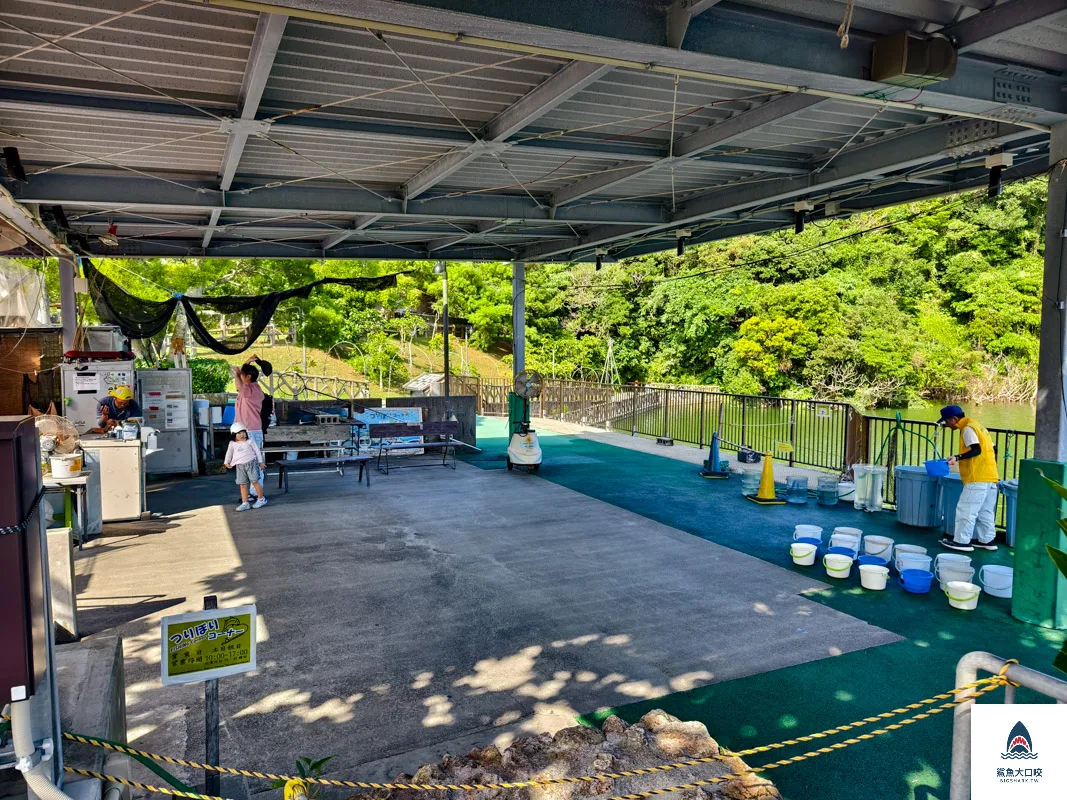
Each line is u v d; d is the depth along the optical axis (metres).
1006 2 4.99
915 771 3.75
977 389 29.53
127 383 11.42
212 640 2.81
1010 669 2.42
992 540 7.96
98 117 6.54
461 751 3.96
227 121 6.29
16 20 4.71
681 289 34.41
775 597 6.41
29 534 2.04
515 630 5.66
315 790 3.48
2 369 13.67
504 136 7.06
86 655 3.33
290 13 3.91
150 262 19.30
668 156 8.17
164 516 9.48
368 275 30.27
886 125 7.77
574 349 36.91
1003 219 30.86
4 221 10.26
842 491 10.06
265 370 10.77
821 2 4.93
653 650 5.28
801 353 29.75
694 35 4.76
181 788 2.70
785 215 12.32
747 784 3.45
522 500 10.41
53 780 2.20
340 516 9.45
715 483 11.60
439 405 15.35
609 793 3.35
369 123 6.93
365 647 5.35
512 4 4.16
